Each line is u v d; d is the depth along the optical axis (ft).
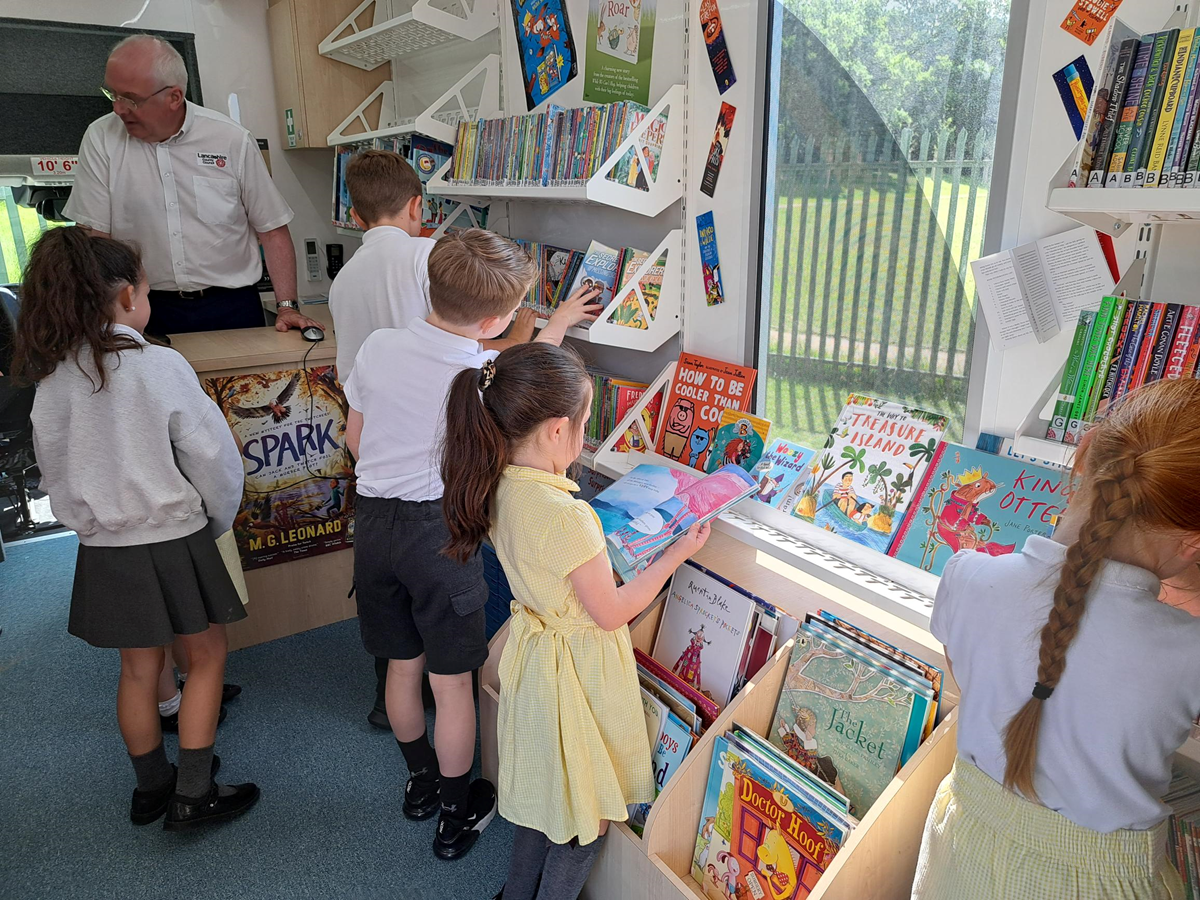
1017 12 4.54
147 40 9.11
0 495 12.65
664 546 5.31
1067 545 3.33
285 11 11.75
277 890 6.38
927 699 4.82
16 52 11.39
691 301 7.07
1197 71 3.28
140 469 6.08
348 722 8.41
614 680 5.29
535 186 7.33
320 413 9.45
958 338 5.37
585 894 6.17
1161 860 3.35
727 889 5.36
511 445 4.98
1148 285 4.23
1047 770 3.26
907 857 4.77
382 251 7.25
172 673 8.24
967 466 4.97
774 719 5.66
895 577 5.10
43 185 12.16
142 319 6.41
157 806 7.09
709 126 6.56
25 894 6.35
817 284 6.21
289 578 9.85
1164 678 3.06
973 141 5.06
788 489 6.02
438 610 6.19
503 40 8.92
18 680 9.22
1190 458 2.82
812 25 5.82
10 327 11.25
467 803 6.77
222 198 10.18
